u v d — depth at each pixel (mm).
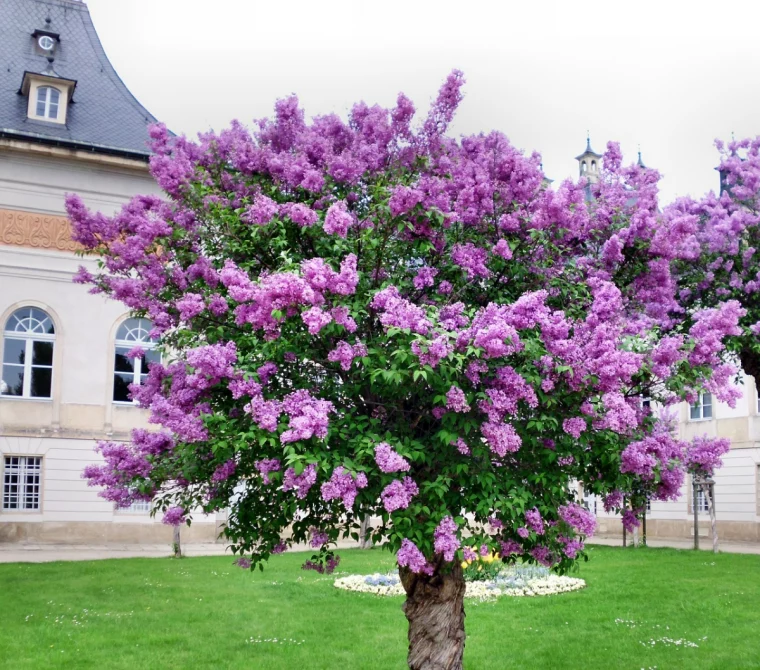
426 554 5672
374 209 6062
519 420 5945
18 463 23453
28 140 23188
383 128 6699
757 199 11797
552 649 9242
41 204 23734
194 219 6914
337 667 8430
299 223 6008
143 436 6898
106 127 24938
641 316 6973
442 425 5766
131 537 24109
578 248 7309
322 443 5449
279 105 7156
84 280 7629
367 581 14562
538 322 5707
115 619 10688
